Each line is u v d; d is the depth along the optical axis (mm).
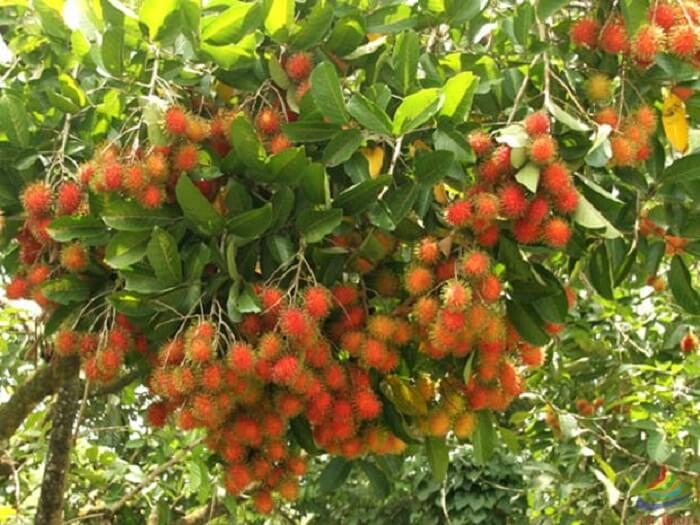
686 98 1747
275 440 1721
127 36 1726
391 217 1582
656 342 3303
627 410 2908
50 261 1741
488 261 1536
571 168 1583
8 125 1772
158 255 1554
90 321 1759
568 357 3096
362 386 1658
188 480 2855
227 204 1632
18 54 2133
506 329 1717
